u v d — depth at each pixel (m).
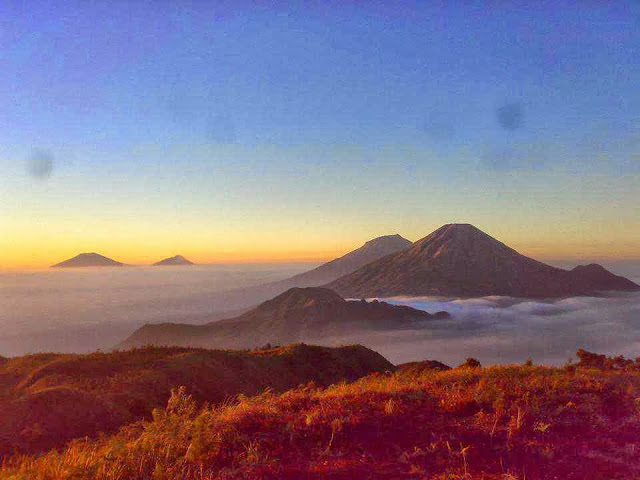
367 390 9.27
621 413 8.00
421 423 7.20
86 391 19.56
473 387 9.56
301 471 5.80
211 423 7.17
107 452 6.66
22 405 16.69
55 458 7.15
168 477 5.70
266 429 7.13
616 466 5.84
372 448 6.46
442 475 5.63
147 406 20.34
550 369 13.34
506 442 6.48
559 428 7.11
